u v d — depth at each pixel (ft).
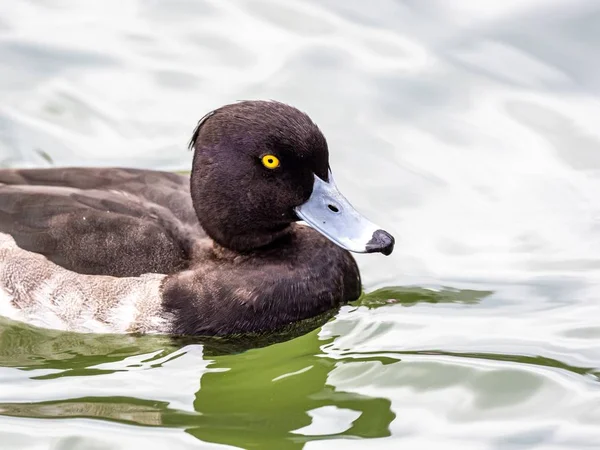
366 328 38.04
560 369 35.32
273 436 32.42
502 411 33.42
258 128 35.83
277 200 36.35
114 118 48.32
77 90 49.55
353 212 36.19
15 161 45.93
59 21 53.21
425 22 53.01
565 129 47.57
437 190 45.09
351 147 47.06
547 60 50.55
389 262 41.78
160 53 51.62
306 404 34.30
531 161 46.26
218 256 37.81
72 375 35.86
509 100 49.06
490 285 40.19
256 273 37.27
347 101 49.14
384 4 53.88
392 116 48.55
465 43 51.67
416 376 35.32
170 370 36.24
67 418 33.24
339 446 31.86
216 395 34.78
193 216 38.60
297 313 37.47
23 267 37.83
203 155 36.68
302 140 35.65
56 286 37.45
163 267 37.14
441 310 38.96
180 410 33.86
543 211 43.86
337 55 51.42
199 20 53.62
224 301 36.81
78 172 39.42
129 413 33.60
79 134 47.55
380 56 51.29
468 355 36.24
